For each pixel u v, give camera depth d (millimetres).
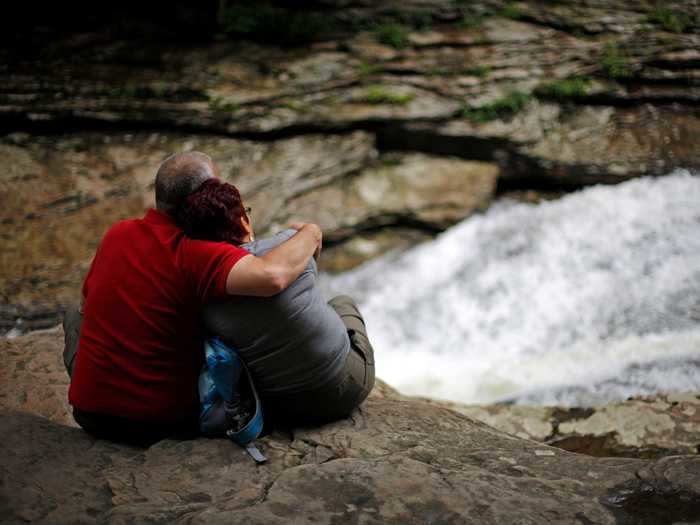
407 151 10016
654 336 7051
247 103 9672
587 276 8375
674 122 10133
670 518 2346
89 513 2441
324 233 9062
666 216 9117
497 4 11469
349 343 2961
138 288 2758
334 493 2471
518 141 9789
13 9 10773
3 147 8914
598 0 11500
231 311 2715
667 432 4855
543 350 7258
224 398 2785
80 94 9461
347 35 11078
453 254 9172
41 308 7492
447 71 10305
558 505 2404
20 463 2676
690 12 11148
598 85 10266
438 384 6969
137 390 2793
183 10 10766
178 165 2809
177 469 2693
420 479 2533
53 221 8258
